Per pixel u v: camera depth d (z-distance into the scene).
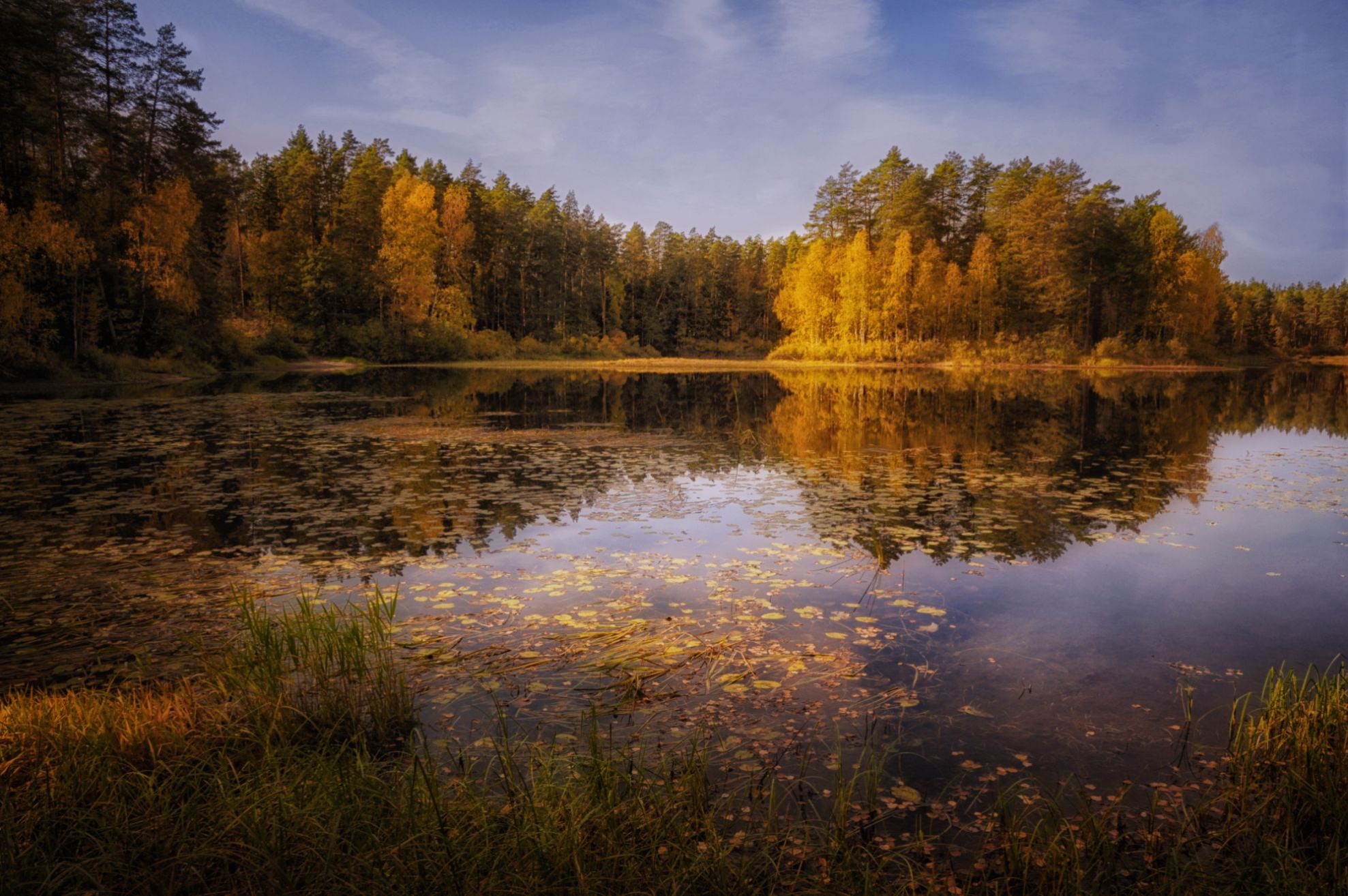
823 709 3.93
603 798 2.96
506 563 6.64
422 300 54.38
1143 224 59.84
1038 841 2.85
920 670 4.43
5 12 27.28
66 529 7.77
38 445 13.52
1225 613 5.45
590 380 38.19
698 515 8.50
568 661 4.54
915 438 15.54
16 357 28.33
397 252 52.22
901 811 3.06
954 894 2.58
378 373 42.56
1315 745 3.22
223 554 6.88
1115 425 18.06
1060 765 3.42
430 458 12.53
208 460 12.21
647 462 12.31
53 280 29.98
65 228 27.89
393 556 6.83
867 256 55.66
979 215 63.50
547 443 14.59
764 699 4.04
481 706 3.98
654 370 50.75
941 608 5.53
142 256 32.19
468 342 59.53
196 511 8.55
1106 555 6.92
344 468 11.55
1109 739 3.65
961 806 3.10
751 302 91.81
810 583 6.08
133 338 34.16
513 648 4.74
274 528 7.83
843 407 23.11
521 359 62.47
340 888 2.57
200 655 4.55
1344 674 4.38
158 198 32.66
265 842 2.74
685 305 88.06
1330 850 2.79
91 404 21.75
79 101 31.64
